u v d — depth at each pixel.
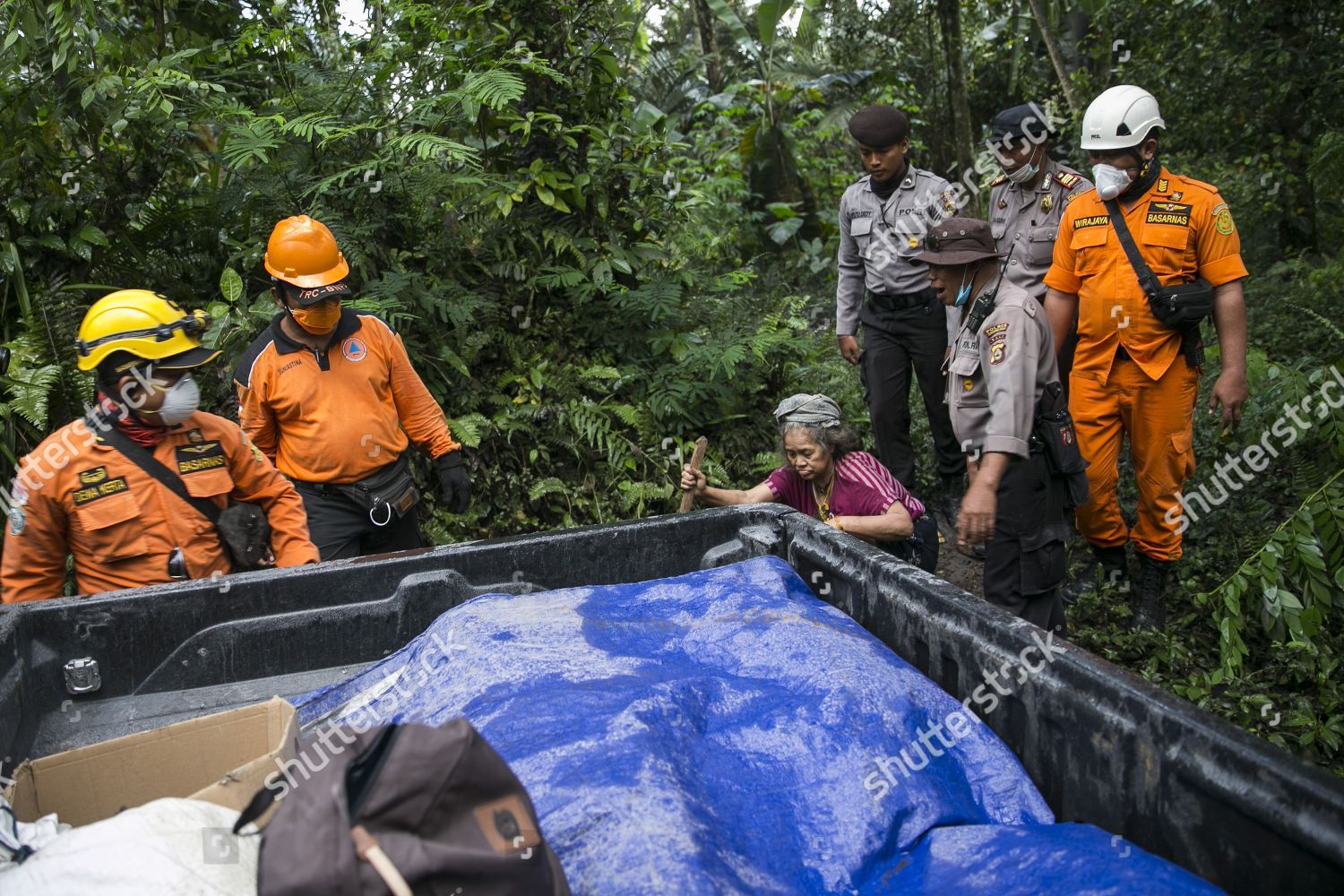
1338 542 3.89
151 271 5.39
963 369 3.45
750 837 1.71
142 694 2.59
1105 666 1.86
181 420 2.86
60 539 2.91
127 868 1.46
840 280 5.59
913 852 1.76
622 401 5.94
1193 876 1.52
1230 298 4.04
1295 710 3.80
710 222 9.12
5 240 5.09
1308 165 7.99
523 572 2.88
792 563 2.96
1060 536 3.49
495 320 5.75
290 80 5.74
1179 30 8.70
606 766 1.71
